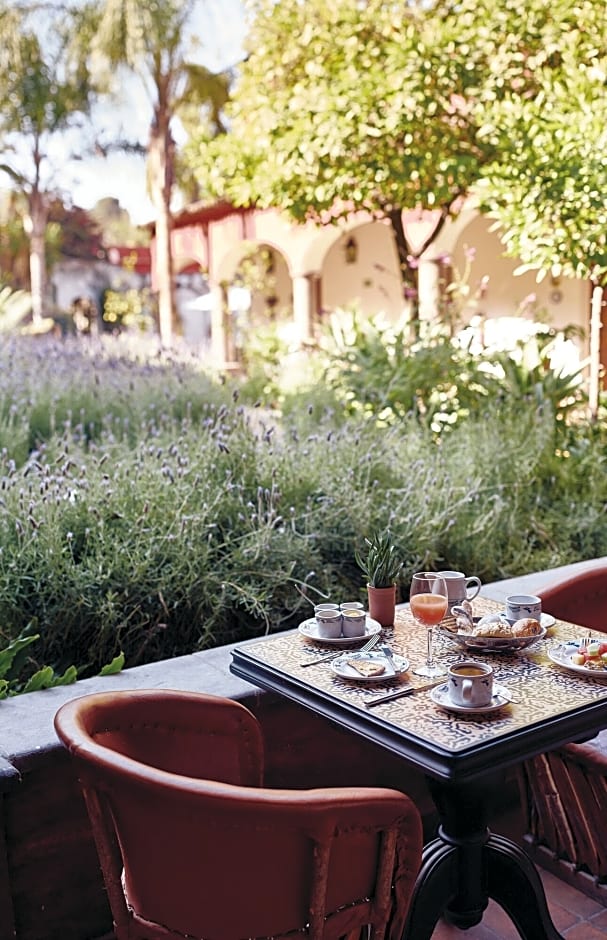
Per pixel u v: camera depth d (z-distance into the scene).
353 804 1.68
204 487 3.97
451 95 6.79
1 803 2.27
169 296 17.97
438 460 4.83
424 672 2.22
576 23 6.41
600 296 6.46
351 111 6.56
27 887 2.38
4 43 20.16
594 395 6.57
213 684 2.81
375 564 2.60
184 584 3.61
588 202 5.85
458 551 4.50
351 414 6.44
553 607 2.93
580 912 2.69
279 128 7.19
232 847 1.67
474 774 1.81
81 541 3.74
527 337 6.48
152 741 2.09
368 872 1.82
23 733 2.43
